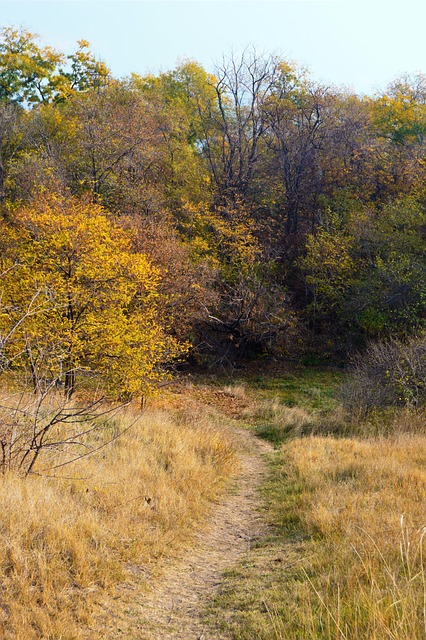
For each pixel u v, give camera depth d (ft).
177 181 118.11
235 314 97.66
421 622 13.02
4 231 62.80
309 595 15.99
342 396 60.75
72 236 53.21
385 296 92.17
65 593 16.81
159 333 64.49
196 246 96.37
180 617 16.56
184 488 29.17
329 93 120.16
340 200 112.98
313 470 33.47
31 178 98.43
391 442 42.98
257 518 27.22
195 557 21.59
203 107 140.56
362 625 13.70
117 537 20.89
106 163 106.42
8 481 21.66
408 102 137.18
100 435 33.73
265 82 123.75
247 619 15.78
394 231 98.48
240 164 118.01
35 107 132.77
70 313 53.11
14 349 42.57
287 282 110.63
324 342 102.89
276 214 117.70
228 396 79.82
